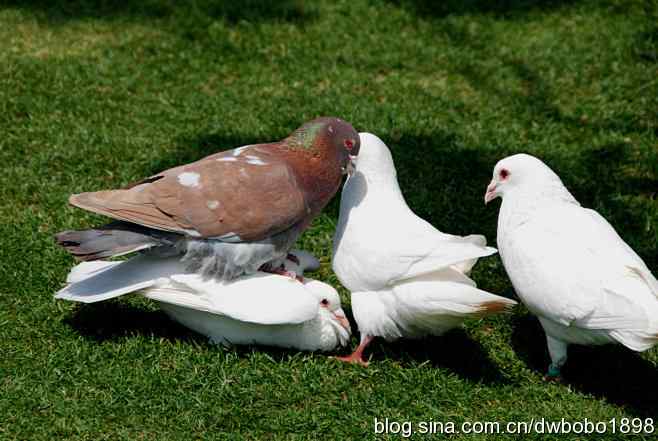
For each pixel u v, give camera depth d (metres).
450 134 9.52
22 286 6.75
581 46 11.27
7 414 5.41
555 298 5.56
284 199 5.90
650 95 10.23
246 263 5.96
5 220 7.62
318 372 5.98
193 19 11.70
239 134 9.32
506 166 6.21
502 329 6.74
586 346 6.54
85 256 5.73
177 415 5.52
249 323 6.01
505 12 12.23
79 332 6.29
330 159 6.12
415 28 11.84
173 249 6.10
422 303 5.67
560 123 9.91
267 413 5.60
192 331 6.40
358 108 9.85
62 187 8.16
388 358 6.25
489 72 10.89
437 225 8.11
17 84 9.91
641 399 6.00
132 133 9.19
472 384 6.05
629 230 8.11
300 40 11.40
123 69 10.46
